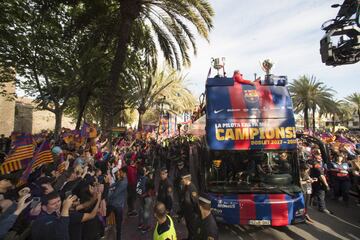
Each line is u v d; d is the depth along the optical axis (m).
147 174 7.82
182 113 36.38
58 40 15.56
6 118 29.22
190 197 5.93
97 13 14.04
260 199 6.73
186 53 15.14
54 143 11.63
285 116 7.37
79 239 4.27
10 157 5.88
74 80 17.16
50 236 3.63
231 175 7.11
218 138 7.25
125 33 12.66
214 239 3.91
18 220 4.22
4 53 15.12
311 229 7.51
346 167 10.08
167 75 33.16
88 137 11.99
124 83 20.36
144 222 7.35
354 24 6.27
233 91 7.69
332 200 10.62
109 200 6.48
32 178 6.05
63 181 6.33
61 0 12.99
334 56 6.45
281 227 7.68
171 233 4.31
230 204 6.71
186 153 14.55
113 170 8.52
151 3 13.51
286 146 7.17
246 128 7.26
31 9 14.45
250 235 7.13
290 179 7.00
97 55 16.16
